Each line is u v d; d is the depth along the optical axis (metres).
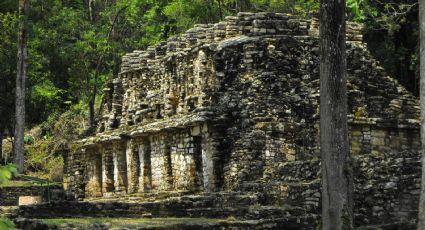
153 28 69.19
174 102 46.53
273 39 41.78
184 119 43.53
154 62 49.16
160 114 47.81
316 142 41.03
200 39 45.75
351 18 52.75
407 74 57.28
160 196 44.22
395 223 31.44
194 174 43.78
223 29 44.19
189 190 43.62
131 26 70.00
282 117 40.97
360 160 34.06
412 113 42.75
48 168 66.31
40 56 64.19
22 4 54.78
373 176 33.62
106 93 53.25
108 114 52.91
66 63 66.00
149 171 48.44
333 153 28.19
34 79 63.62
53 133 68.12
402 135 42.47
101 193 53.31
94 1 74.19
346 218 28.03
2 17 62.47
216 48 43.06
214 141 41.84
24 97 54.25
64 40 66.06
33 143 69.25
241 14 43.44
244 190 38.12
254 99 41.06
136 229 29.38
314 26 43.38
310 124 41.25
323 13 28.38
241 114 41.47
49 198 48.31
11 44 61.06
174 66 46.62
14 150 53.78
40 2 66.75
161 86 47.81
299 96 41.38
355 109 41.78
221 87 42.62
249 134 40.75
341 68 28.34
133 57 51.12
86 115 68.62
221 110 42.06
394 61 56.34
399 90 42.97
